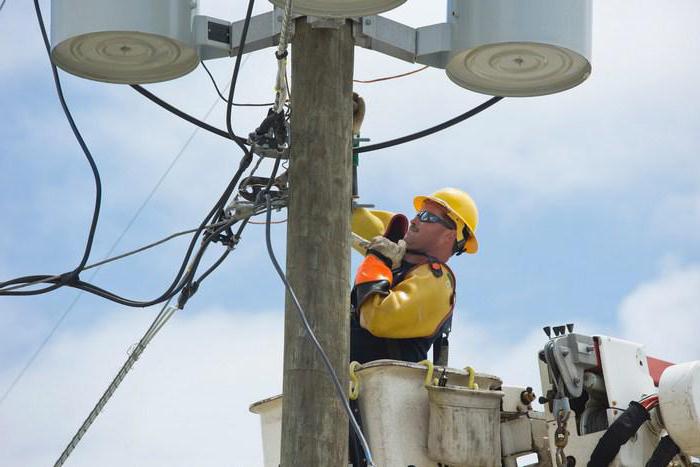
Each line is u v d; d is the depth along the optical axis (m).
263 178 12.31
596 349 12.35
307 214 10.90
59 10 11.53
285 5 10.63
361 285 12.66
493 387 12.37
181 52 11.71
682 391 11.82
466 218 13.34
